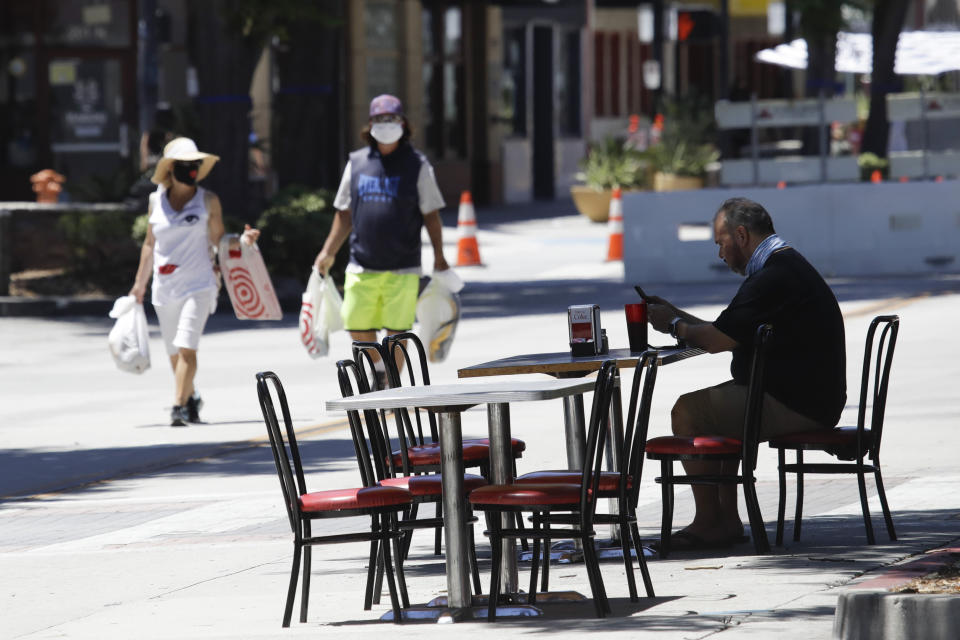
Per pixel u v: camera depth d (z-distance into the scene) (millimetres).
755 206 29328
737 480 27531
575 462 29047
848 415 42938
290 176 89625
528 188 153750
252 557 29906
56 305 80438
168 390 55500
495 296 81500
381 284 44750
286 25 84625
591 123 164875
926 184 84250
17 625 25281
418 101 136375
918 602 20125
